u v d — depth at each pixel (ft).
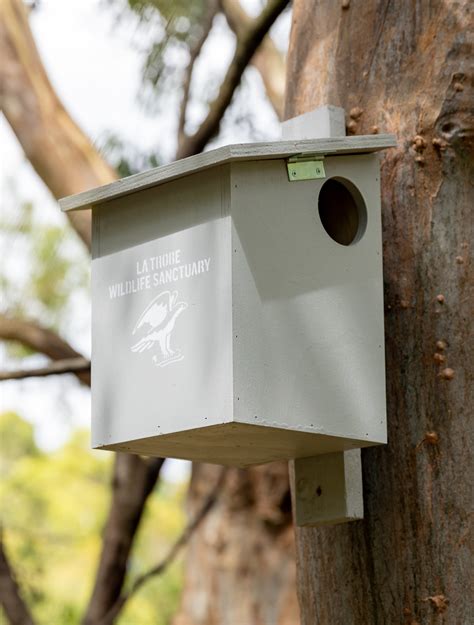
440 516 12.66
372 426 12.41
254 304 11.92
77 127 26.07
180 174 12.34
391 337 13.06
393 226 13.26
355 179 12.79
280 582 31.89
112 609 25.34
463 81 13.33
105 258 13.28
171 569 47.80
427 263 13.09
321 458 13.03
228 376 11.70
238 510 32.35
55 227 31.68
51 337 28.86
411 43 13.60
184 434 12.19
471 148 13.28
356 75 13.82
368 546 12.89
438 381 12.86
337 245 12.53
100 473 49.37
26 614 25.43
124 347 12.87
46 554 41.22
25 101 25.58
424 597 12.57
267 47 32.53
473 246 13.14
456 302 13.00
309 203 12.44
